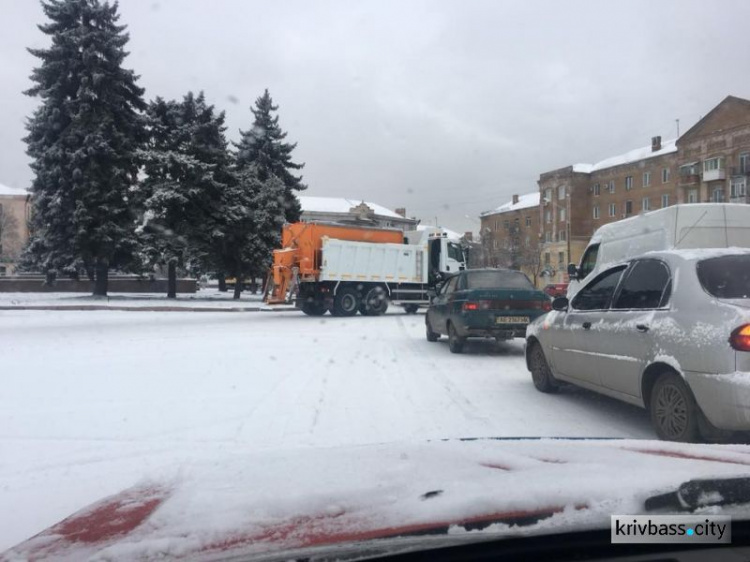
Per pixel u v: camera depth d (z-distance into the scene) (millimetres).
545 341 6742
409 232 24375
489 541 1839
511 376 8133
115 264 31047
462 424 5473
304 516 2047
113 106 28656
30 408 6160
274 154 38469
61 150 27391
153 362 9289
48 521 3342
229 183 30062
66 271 29281
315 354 10312
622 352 5086
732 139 49219
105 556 1832
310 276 20375
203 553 1815
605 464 2459
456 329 10117
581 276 11977
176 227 28391
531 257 59094
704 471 2303
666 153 56344
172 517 2090
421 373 8375
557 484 2133
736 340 3936
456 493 2098
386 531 1870
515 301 9844
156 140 29578
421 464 2586
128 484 3955
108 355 10047
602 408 6133
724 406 3943
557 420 5621
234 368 8742
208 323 17312
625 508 1946
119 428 5375
